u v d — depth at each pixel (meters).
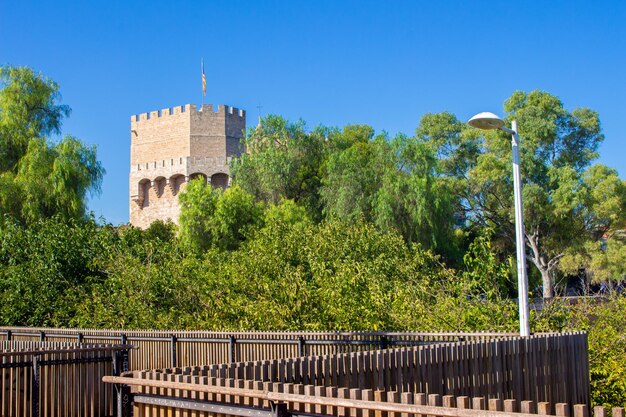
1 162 40.09
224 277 20.86
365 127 61.97
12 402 10.52
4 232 27.39
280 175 50.47
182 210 48.53
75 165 38.75
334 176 47.44
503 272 16.55
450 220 45.31
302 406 5.96
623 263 46.53
